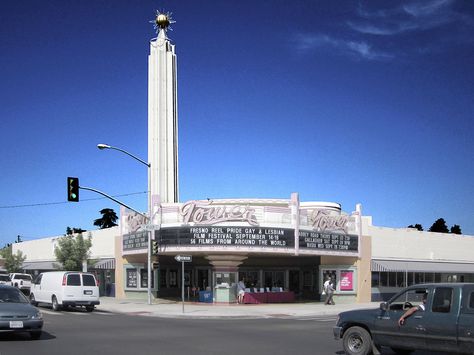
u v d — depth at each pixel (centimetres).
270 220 3606
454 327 1194
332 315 3034
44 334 1831
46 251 6066
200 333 1922
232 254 3606
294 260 4469
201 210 3544
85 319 2512
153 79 5438
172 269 4503
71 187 2894
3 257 6406
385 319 1321
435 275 4978
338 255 3981
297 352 1457
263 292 3838
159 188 5241
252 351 1469
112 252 4722
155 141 5316
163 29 5638
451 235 5119
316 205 4475
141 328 2089
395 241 4581
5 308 1614
